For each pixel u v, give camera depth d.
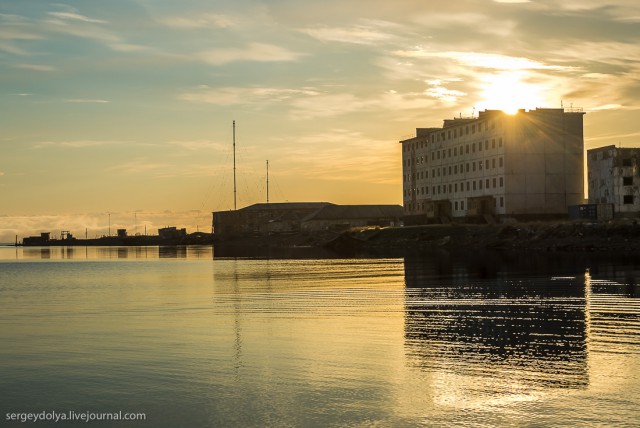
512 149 150.62
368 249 162.12
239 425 24.05
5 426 24.42
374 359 31.83
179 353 34.50
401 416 24.28
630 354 31.83
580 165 153.50
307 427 23.64
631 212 139.12
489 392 26.42
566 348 33.22
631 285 59.56
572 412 24.14
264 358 32.88
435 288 61.44
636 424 23.05
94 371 31.23
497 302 49.97
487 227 147.00
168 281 86.56
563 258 98.56
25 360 33.78
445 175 176.62
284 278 82.31
